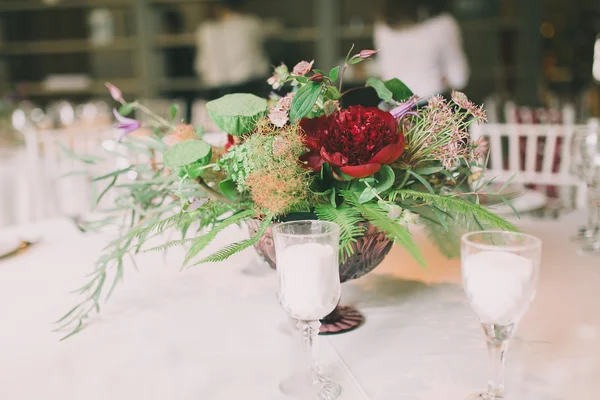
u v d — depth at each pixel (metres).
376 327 0.88
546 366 0.78
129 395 0.75
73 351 0.84
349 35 4.59
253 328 0.89
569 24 4.42
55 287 1.03
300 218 0.83
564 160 2.05
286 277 0.75
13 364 0.81
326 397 0.73
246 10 4.70
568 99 3.31
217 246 1.15
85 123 3.32
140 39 4.79
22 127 2.99
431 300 0.96
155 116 0.95
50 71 5.06
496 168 2.14
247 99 0.86
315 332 0.77
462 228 0.92
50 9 4.95
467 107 0.83
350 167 0.77
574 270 1.04
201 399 0.74
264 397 0.74
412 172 0.82
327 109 0.84
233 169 0.81
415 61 2.96
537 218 1.30
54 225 1.35
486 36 4.43
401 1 2.92
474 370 0.77
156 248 0.82
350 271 0.86
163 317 0.93
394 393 0.74
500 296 0.68
